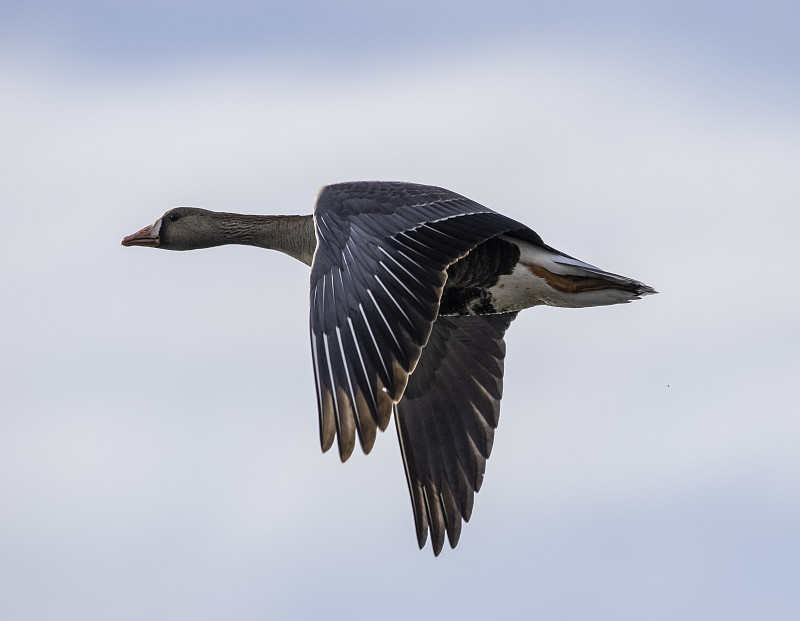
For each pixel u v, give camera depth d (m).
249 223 17.86
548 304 14.54
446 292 14.48
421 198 12.61
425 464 14.79
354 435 10.94
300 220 17.47
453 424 14.95
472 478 14.78
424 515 14.67
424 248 12.12
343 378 11.21
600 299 14.23
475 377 15.12
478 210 12.70
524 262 14.17
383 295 11.66
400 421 14.92
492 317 15.25
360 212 12.51
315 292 11.84
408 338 11.39
